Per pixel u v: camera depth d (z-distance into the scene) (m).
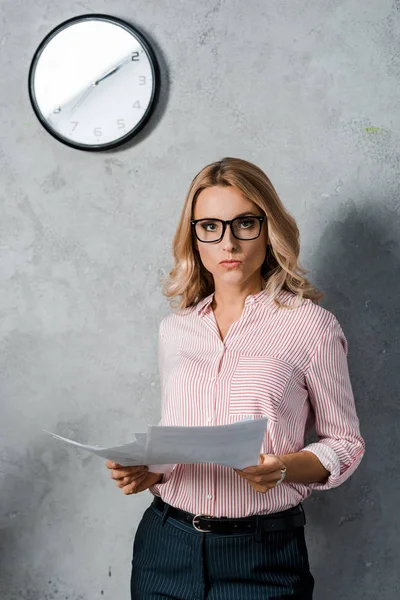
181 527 1.62
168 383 1.72
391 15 2.03
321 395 1.66
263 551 1.58
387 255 2.06
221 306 1.78
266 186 1.69
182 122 2.07
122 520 2.14
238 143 2.07
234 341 1.69
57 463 2.14
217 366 1.65
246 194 1.65
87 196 2.11
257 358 1.63
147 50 2.03
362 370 2.07
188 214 1.74
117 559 2.14
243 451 1.40
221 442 1.37
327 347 1.66
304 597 1.65
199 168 2.08
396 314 2.06
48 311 2.13
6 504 2.15
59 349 2.13
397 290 2.06
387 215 2.05
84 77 2.05
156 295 2.10
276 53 2.05
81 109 2.06
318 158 2.05
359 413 2.08
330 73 2.04
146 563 1.67
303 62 2.04
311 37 2.04
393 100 2.04
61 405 2.13
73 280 2.12
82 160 2.10
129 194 2.10
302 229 2.07
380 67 2.04
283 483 1.61
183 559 1.60
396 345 2.07
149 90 2.04
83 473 2.14
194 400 1.64
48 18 2.10
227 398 1.61
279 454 1.60
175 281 1.86
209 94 2.07
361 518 2.09
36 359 2.14
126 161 2.09
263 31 2.05
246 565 1.57
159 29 2.07
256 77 2.05
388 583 2.09
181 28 2.07
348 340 2.07
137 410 2.12
